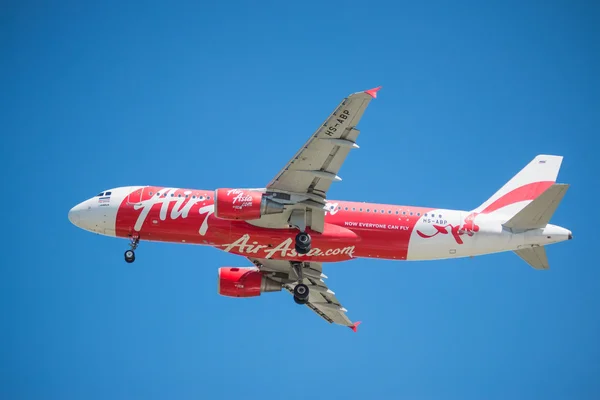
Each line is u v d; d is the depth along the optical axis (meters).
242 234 136.75
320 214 134.75
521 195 147.25
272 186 131.25
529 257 144.38
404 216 140.12
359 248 140.00
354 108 116.94
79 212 141.50
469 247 140.50
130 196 140.75
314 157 125.25
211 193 140.50
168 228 138.88
